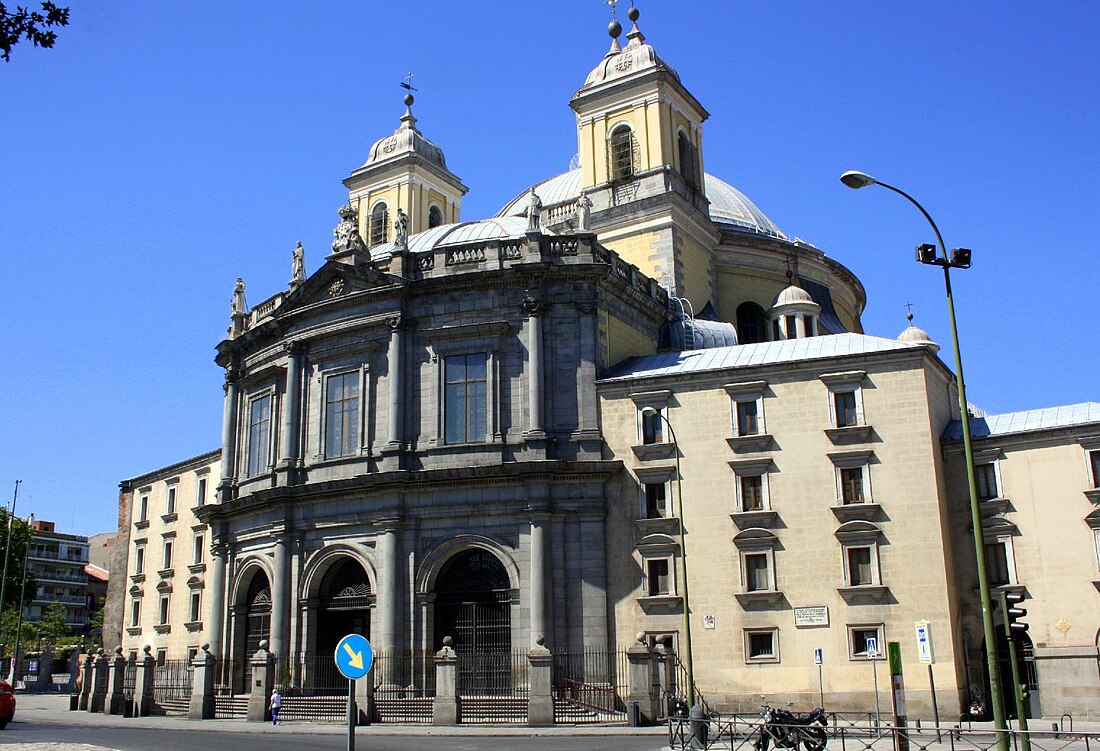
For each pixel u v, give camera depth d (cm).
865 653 4500
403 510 5112
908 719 4359
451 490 5062
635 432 5038
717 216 7419
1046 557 4559
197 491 7856
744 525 4791
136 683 5481
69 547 15462
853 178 2769
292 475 5547
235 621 5775
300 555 5384
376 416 5359
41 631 13125
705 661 4675
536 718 4172
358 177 8375
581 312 5228
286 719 4822
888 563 4575
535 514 4909
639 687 4153
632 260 6450
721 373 4984
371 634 5059
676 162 6769
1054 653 4316
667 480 4934
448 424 5216
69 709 6112
